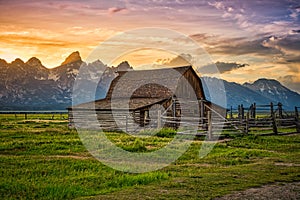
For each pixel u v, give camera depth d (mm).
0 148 24375
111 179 15039
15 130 40875
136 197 11805
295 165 18672
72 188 13156
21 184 13891
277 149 26062
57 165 18281
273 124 36062
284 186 13516
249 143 28969
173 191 12648
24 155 22047
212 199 11578
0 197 11992
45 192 12672
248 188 13133
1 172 16422
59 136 33562
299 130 38406
